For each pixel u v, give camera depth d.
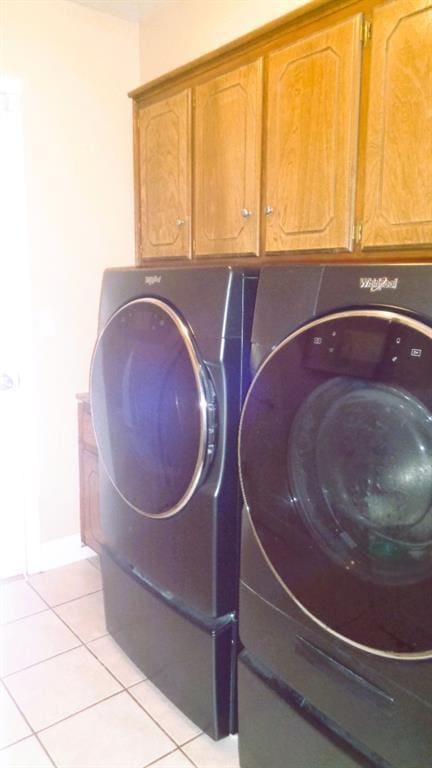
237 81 1.82
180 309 1.47
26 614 2.22
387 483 1.03
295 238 1.70
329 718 1.21
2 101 2.21
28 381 2.41
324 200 1.59
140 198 2.40
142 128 2.31
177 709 1.73
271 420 1.22
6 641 2.05
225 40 2.15
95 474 2.39
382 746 1.09
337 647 1.15
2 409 2.39
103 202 2.53
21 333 2.38
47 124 2.33
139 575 1.78
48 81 2.31
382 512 1.04
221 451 1.41
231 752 1.58
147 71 2.54
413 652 0.99
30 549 2.51
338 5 1.48
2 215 2.29
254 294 1.40
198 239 2.09
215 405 1.39
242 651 1.48
